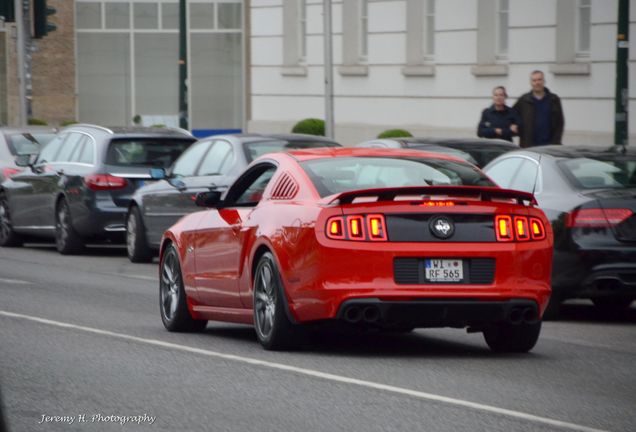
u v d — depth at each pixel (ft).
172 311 98.68
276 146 140.26
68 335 93.61
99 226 163.22
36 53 373.81
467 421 63.16
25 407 66.64
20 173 180.55
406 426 61.98
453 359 83.46
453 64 239.09
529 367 80.48
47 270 147.13
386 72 257.96
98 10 375.25
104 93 376.89
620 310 118.21
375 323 82.12
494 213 81.35
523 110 171.22
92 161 164.86
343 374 76.69
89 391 71.10
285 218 83.66
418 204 80.23
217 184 139.13
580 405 67.62
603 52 204.33
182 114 231.91
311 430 61.21
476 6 232.73
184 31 230.89
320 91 277.64
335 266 79.71
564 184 106.73
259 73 296.10
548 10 215.51
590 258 102.99
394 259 79.56
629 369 80.23
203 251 94.79
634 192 104.42
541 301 82.23
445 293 79.77
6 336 92.79
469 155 140.26
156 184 152.87
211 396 69.62
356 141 266.16
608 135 203.72
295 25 285.02
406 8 251.60
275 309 84.12
